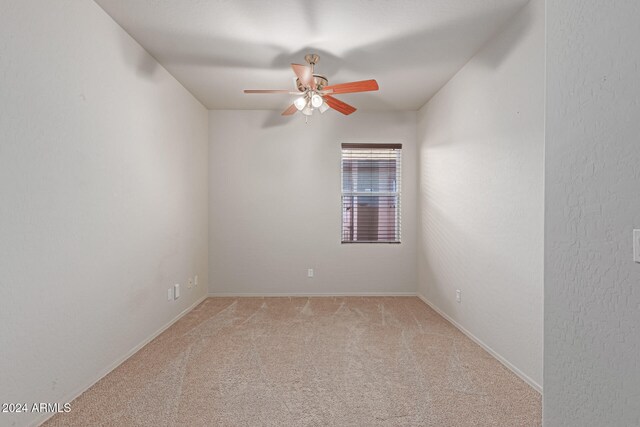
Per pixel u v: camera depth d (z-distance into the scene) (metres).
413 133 5.12
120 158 2.79
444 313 4.08
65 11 2.18
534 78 2.40
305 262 5.12
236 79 3.91
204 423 1.99
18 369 1.84
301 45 3.12
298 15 2.65
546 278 1.65
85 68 2.37
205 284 4.96
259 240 5.11
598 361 1.36
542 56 2.31
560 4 1.57
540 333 2.33
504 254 2.78
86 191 2.38
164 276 3.60
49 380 2.04
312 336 3.39
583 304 1.43
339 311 4.29
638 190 1.19
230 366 2.72
